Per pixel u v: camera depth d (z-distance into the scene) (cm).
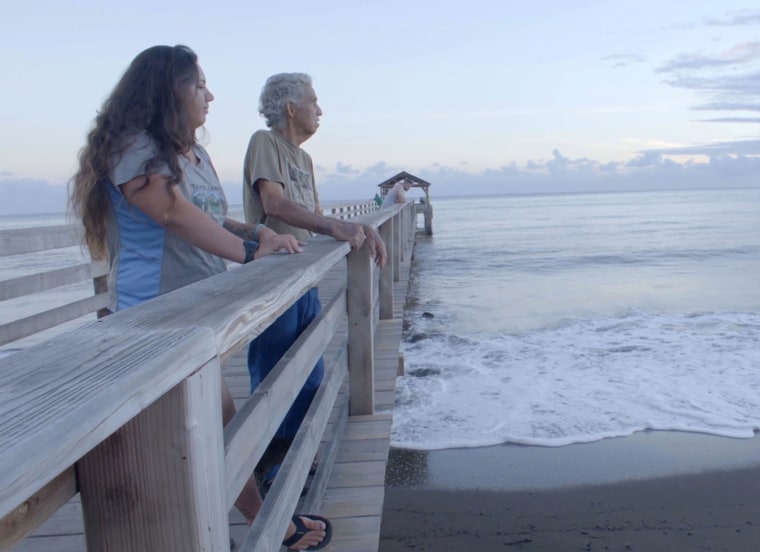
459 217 9069
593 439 592
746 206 11075
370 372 332
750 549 412
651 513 459
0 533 62
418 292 1698
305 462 195
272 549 147
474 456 560
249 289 127
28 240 401
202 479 85
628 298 1477
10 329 384
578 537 430
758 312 1224
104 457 80
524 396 716
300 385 185
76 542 215
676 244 3216
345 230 261
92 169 161
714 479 509
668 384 747
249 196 273
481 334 1090
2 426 55
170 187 159
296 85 270
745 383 743
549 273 2083
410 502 482
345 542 221
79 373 69
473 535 435
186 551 82
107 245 176
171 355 77
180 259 174
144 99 160
